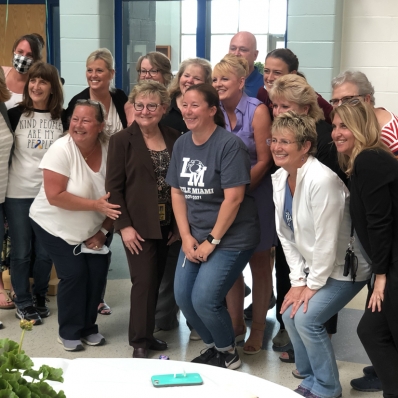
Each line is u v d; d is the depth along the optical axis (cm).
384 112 265
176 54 583
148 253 305
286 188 257
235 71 301
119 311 379
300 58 491
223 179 270
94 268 321
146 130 302
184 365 175
